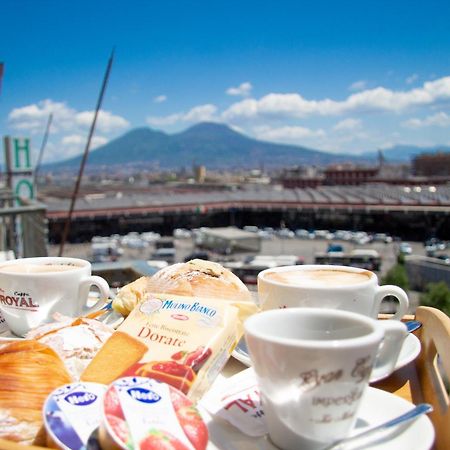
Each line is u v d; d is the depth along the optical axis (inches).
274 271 32.1
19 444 18.2
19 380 21.8
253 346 19.1
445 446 21.3
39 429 20.3
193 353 24.8
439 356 26.8
